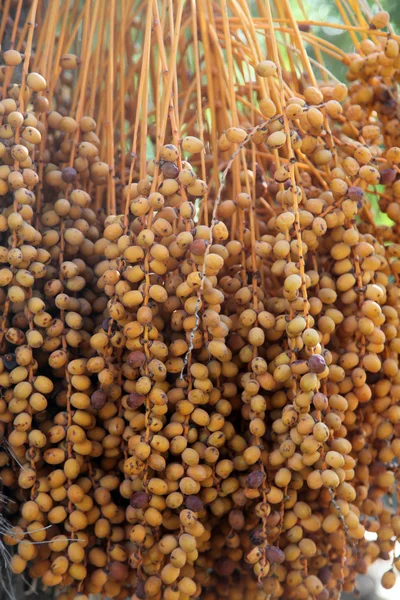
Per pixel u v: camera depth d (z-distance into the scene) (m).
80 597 0.91
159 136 0.92
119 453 0.95
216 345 0.89
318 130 0.93
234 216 0.98
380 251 0.99
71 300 0.94
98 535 0.93
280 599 1.01
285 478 0.89
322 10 1.96
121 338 0.90
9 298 0.92
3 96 0.95
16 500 0.98
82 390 0.93
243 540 0.96
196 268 0.89
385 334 0.96
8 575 1.00
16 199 0.91
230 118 1.04
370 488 1.01
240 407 0.96
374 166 0.95
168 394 0.90
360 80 1.02
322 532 0.98
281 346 0.94
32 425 0.97
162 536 0.92
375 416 0.97
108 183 1.01
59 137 1.03
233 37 1.13
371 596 1.76
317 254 0.98
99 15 1.07
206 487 0.92
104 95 1.09
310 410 0.91
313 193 1.01
